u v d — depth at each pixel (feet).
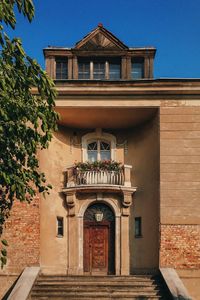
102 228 79.25
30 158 41.73
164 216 69.72
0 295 67.51
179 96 72.84
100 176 78.07
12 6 35.53
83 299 61.46
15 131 37.65
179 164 71.31
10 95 37.42
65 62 80.53
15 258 69.05
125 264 76.38
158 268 68.95
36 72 37.27
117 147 81.46
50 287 64.44
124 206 77.82
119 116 76.28
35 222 69.97
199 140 71.87
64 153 80.12
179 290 60.34
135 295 62.08
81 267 76.84
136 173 79.05
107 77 80.02
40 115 38.17
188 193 70.49
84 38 80.07
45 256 72.59
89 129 81.82
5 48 35.60
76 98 73.00
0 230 41.42
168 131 72.18
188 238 69.10
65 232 77.61
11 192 37.68
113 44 80.07
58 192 77.92
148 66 79.61
